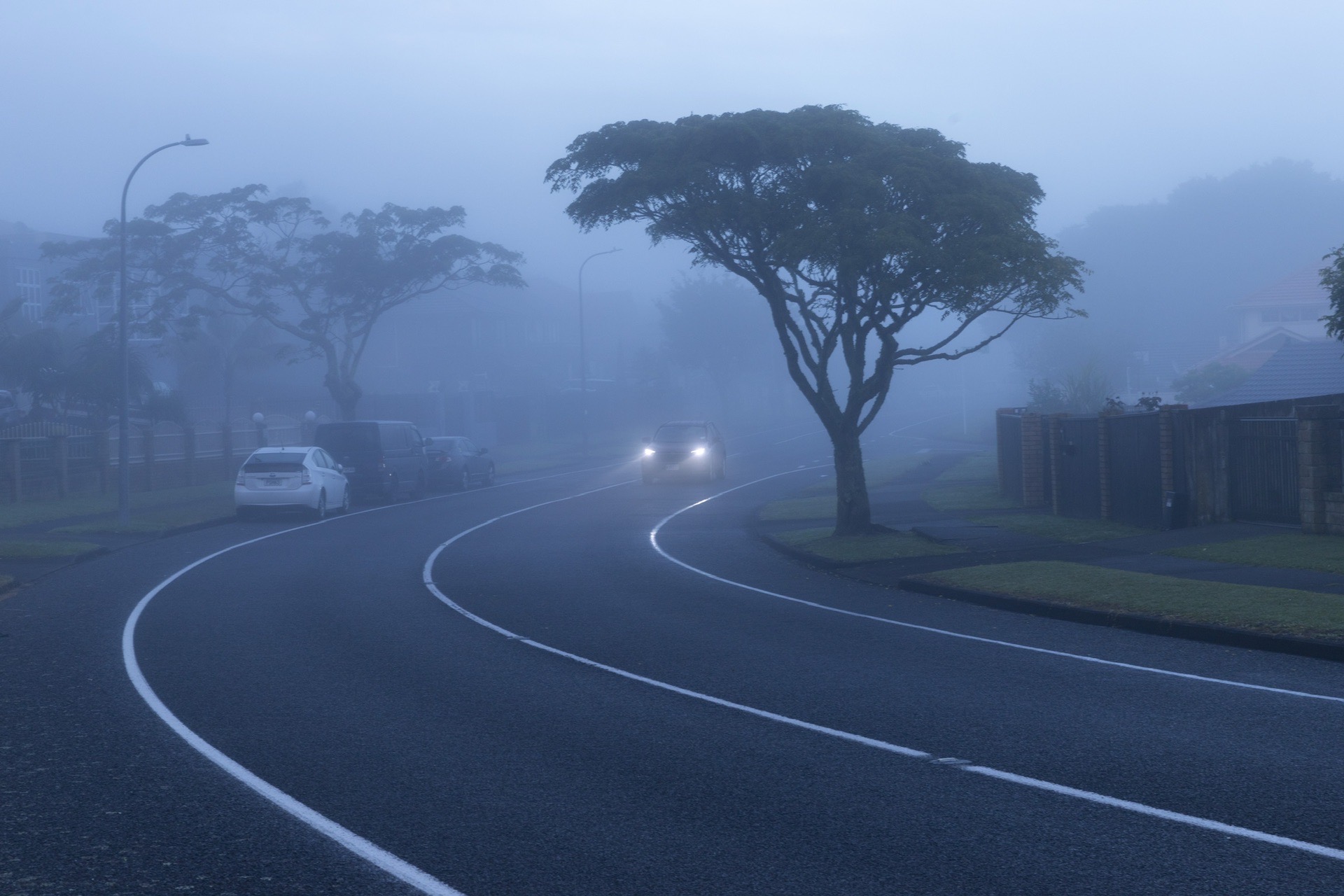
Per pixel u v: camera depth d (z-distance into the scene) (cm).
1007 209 1836
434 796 679
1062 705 899
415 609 1458
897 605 1478
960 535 2073
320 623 1353
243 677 1045
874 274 1905
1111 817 620
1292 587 1369
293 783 709
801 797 668
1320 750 750
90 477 3191
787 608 1458
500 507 3180
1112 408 2398
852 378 2111
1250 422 1923
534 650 1170
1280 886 518
